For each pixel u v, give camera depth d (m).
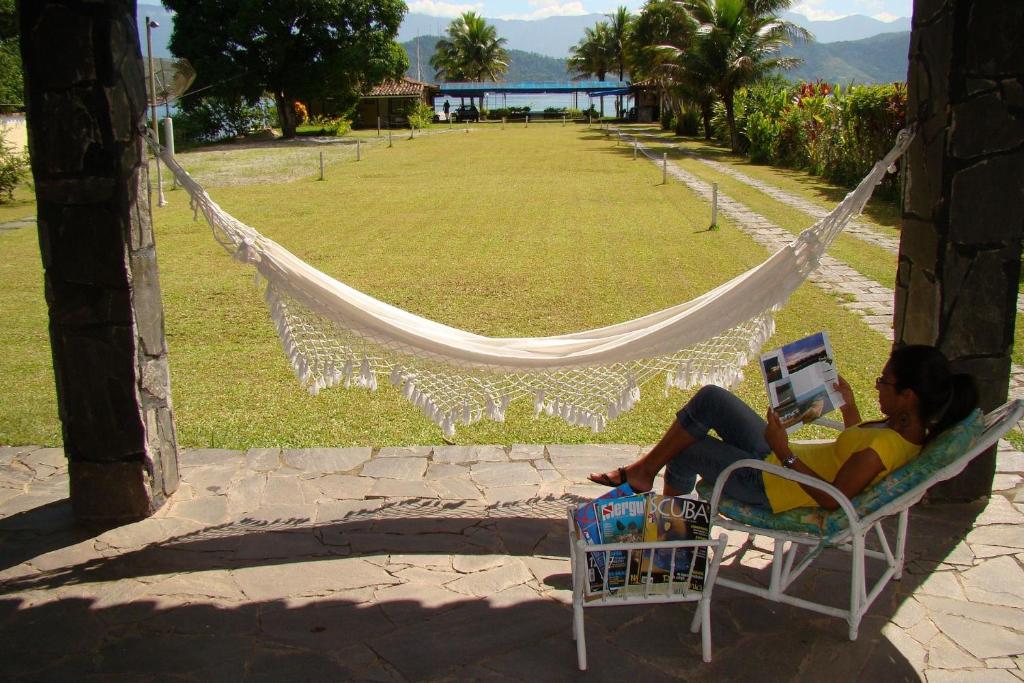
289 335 3.57
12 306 8.05
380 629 2.91
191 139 33.66
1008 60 3.28
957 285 3.53
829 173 18.84
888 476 2.64
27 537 3.57
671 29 35.34
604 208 14.82
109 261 3.42
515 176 20.39
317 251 11.07
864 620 2.93
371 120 48.56
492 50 77.44
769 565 3.31
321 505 3.84
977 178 3.41
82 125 3.29
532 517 3.70
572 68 74.25
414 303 8.12
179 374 5.96
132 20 3.40
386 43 34.00
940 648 2.77
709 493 2.99
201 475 4.16
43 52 3.24
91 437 3.61
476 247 11.21
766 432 2.85
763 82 26.95
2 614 3.02
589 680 2.63
